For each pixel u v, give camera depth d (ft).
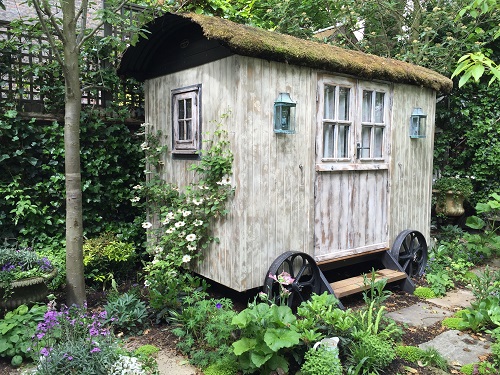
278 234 11.79
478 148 22.79
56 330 8.88
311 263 12.23
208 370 8.57
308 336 8.63
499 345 9.39
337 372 7.95
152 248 13.82
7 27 14.06
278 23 24.79
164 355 9.40
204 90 12.18
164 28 12.77
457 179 21.97
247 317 8.38
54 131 14.38
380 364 8.68
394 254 14.94
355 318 9.79
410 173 15.84
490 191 22.47
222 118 11.41
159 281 11.76
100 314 10.12
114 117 15.85
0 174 13.70
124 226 15.89
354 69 12.85
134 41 11.70
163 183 14.39
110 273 13.61
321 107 12.60
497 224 21.94
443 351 9.88
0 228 13.61
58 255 13.50
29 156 14.08
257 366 7.81
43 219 14.11
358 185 13.92
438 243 18.53
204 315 9.87
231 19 20.80
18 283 9.69
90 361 7.68
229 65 11.11
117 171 15.62
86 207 15.16
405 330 11.03
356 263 15.76
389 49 25.08
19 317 9.29
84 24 11.20
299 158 12.17
